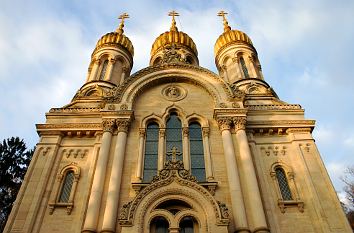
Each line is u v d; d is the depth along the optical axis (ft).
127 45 126.93
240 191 62.13
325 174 69.56
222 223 53.31
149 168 69.97
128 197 63.00
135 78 84.79
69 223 63.21
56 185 69.56
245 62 120.26
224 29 136.36
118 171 65.82
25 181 68.49
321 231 61.62
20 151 130.00
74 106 93.97
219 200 62.28
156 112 79.77
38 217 63.77
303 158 72.64
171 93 84.12
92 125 78.69
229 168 66.08
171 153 71.97
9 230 61.16
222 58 124.88
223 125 74.08
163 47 133.90
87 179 69.26
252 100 95.66
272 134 78.48
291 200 66.64
